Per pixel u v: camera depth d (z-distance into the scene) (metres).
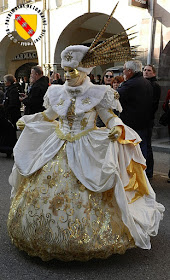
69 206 2.47
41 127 2.99
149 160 5.06
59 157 2.70
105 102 2.72
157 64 8.20
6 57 16.25
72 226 2.41
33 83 5.72
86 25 12.45
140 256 2.79
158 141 8.35
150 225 2.68
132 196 2.82
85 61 2.67
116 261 2.69
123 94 4.31
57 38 11.74
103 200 2.56
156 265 2.65
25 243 2.55
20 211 2.64
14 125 6.55
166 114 5.21
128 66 4.37
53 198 2.50
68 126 2.79
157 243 3.05
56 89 2.94
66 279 2.42
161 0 7.86
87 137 2.72
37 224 2.48
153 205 2.85
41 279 2.42
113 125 2.63
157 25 8.08
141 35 8.37
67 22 11.23
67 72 2.68
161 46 8.13
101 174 2.50
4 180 5.08
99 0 9.70
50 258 2.49
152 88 4.65
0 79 16.03
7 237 3.11
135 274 2.51
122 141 2.71
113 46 2.64
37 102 5.57
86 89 2.74
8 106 6.40
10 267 2.58
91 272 2.51
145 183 2.86
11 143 6.65
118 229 2.52
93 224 2.46
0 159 6.59
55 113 3.01
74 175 2.60
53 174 2.62
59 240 2.39
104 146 2.65
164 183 5.02
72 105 2.75
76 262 2.63
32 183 2.69
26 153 2.91
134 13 8.54
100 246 2.42
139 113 4.38
